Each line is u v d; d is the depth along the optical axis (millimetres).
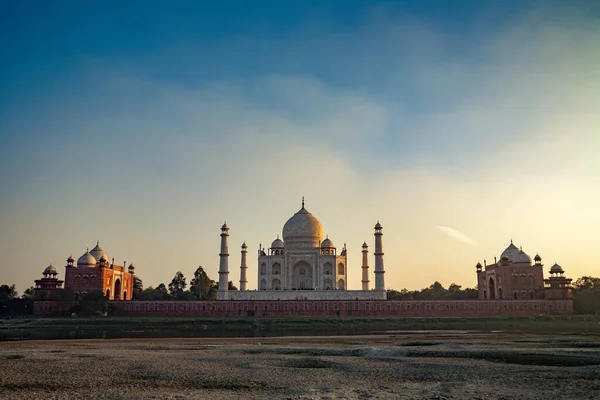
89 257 148375
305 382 34469
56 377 36219
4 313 151125
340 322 109938
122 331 89125
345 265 151375
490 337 69562
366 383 34094
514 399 29453
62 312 127625
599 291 137625
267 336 75438
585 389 32031
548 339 65500
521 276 144250
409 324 108312
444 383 34031
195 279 190000
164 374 37500
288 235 156625
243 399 29375
